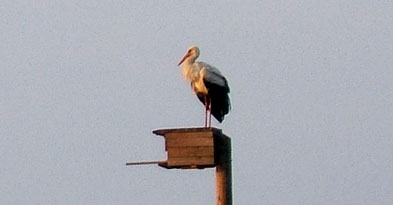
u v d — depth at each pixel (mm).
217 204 16281
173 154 16203
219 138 16281
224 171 16312
